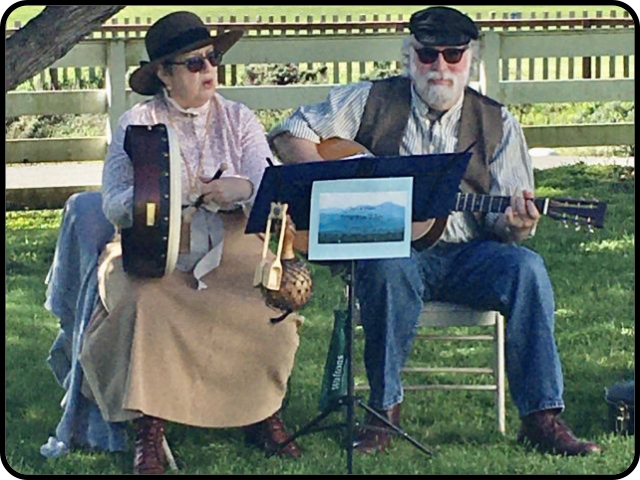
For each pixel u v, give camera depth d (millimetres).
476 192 5438
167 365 4895
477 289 5293
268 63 10812
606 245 8828
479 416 5730
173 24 5270
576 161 11609
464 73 5465
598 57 11562
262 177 4719
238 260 5188
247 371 5000
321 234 4703
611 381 6199
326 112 5574
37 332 7230
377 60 10875
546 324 5203
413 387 5559
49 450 5273
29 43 6645
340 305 7555
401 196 4676
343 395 5133
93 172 11242
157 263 4898
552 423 5234
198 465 5109
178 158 4934
